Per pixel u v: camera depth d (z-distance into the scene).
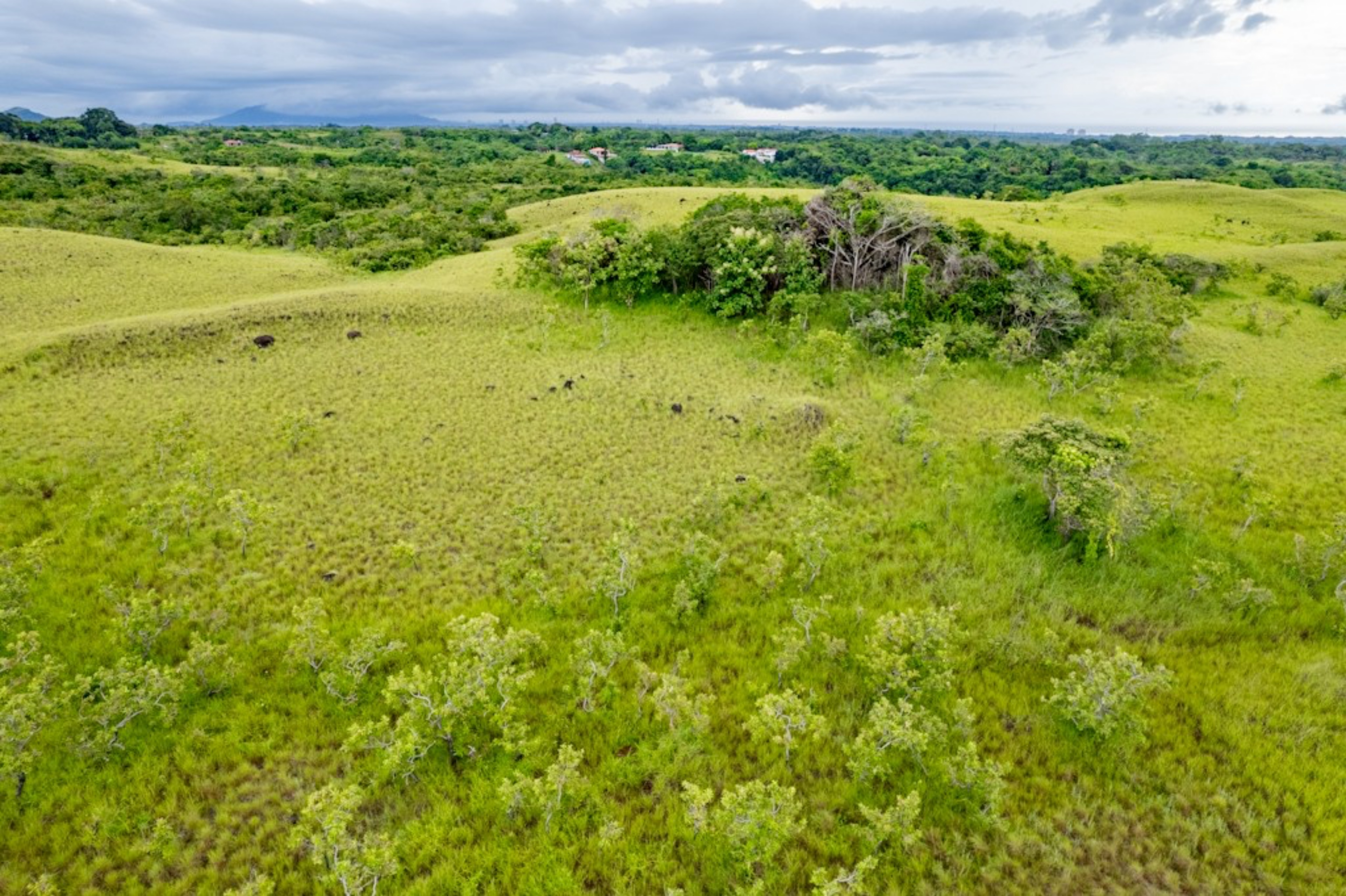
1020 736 16.11
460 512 24.95
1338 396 36.62
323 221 80.50
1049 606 20.86
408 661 18.25
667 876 12.80
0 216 68.69
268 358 38.12
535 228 77.62
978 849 13.39
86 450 27.31
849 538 23.91
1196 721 16.69
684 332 45.56
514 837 13.47
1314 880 12.98
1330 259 65.00
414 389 35.16
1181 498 25.50
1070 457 22.70
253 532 23.14
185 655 17.97
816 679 17.80
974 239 49.09
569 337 43.81
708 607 20.52
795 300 44.44
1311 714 16.83
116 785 14.54
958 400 35.72
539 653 18.47
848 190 52.59
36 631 17.73
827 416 32.81
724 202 57.84
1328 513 25.78
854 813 14.18
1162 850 13.57
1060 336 42.91
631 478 27.47
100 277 51.53
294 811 14.15
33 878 12.67
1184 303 45.88
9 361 33.78
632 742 15.85
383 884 12.55
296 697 16.89
